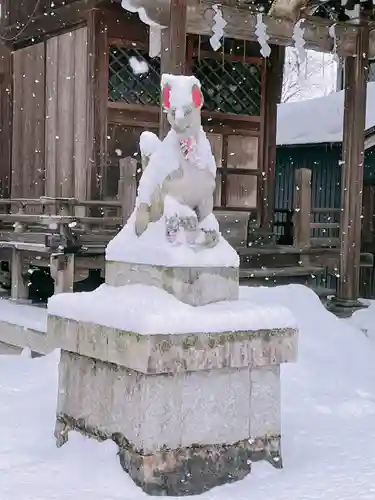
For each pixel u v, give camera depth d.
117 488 4.49
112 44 11.95
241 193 13.68
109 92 12.01
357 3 10.78
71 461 4.83
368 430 5.97
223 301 4.96
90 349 4.86
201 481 4.60
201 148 4.89
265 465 4.89
